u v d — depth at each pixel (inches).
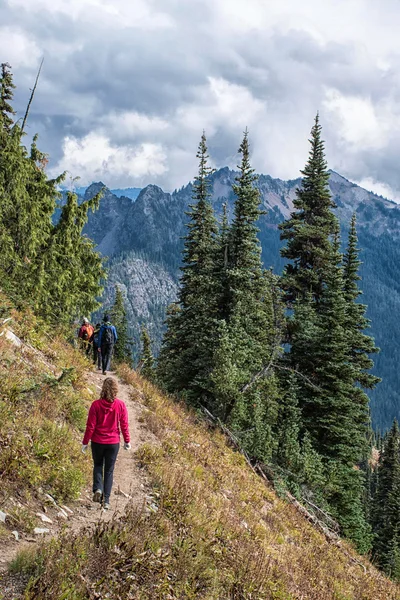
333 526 765.9
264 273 988.6
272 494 617.9
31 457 269.7
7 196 655.8
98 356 662.5
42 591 166.4
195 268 1194.0
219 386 762.2
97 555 202.7
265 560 354.0
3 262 629.0
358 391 1014.4
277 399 953.5
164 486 355.9
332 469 900.6
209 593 252.7
